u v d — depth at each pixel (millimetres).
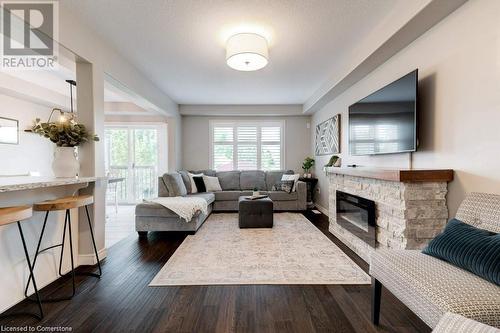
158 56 3250
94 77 2646
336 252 2957
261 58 2729
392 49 2598
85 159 2617
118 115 6273
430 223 2059
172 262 2684
